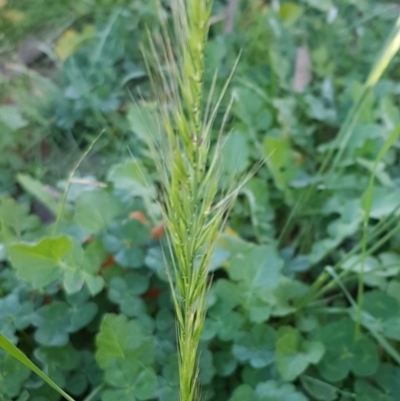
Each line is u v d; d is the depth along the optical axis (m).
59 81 0.36
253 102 0.30
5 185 0.30
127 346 0.19
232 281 0.23
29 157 0.32
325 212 0.27
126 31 0.38
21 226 0.24
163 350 0.21
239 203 0.27
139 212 0.25
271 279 0.21
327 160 0.27
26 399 0.19
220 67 0.33
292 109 0.32
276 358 0.20
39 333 0.20
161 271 0.22
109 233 0.22
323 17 0.40
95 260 0.22
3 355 0.20
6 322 0.21
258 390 0.19
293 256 0.27
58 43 0.38
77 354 0.21
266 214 0.27
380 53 0.34
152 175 0.28
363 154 0.28
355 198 0.27
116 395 0.19
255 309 0.21
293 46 0.36
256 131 0.30
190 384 0.14
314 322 0.23
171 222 0.13
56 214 0.25
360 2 0.40
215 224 0.13
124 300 0.22
